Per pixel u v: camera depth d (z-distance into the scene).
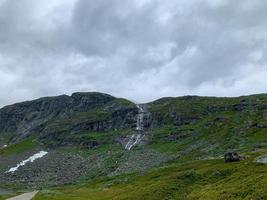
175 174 121.69
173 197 94.38
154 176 143.12
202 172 111.44
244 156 126.62
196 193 91.75
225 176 103.00
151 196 97.44
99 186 175.00
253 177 86.62
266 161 112.88
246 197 70.81
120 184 154.50
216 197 78.88
